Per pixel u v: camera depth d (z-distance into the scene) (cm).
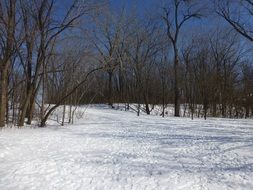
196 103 4019
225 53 4169
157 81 4550
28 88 1950
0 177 852
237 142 1357
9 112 2214
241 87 4097
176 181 849
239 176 885
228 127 2022
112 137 1549
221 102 3944
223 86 4009
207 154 1147
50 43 1998
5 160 1010
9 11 1723
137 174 907
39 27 1861
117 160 1059
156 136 1584
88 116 2761
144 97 3916
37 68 1931
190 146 1295
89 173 910
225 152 1170
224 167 977
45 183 821
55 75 2353
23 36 1853
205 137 1530
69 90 2202
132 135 1623
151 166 990
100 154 1143
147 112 3803
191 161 1052
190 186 812
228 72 4153
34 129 1816
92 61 2161
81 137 1531
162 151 1203
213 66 4150
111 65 2223
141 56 3897
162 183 834
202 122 2431
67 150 1195
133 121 2455
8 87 2123
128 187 805
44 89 2164
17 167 936
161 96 4556
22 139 1387
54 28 1888
